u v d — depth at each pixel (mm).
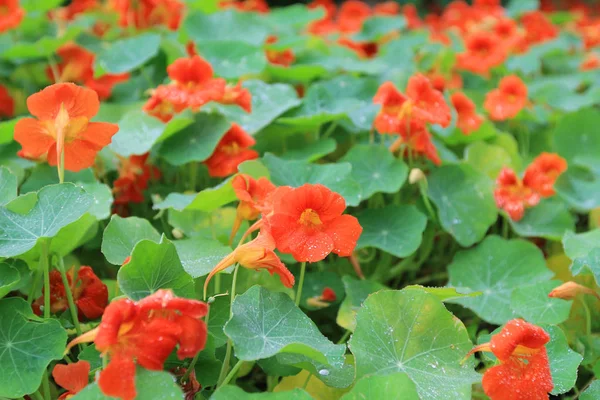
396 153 841
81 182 762
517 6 1705
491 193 806
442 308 600
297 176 761
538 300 692
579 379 713
